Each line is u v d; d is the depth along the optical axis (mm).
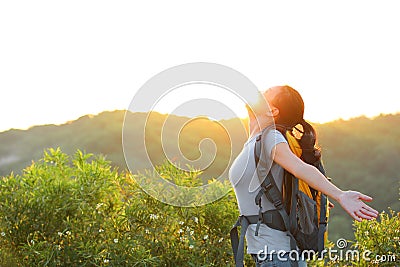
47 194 4488
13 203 4508
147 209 4535
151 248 4465
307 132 3129
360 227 5328
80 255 4324
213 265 4457
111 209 4641
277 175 2955
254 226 3014
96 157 4988
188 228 4535
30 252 4270
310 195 2988
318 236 2980
